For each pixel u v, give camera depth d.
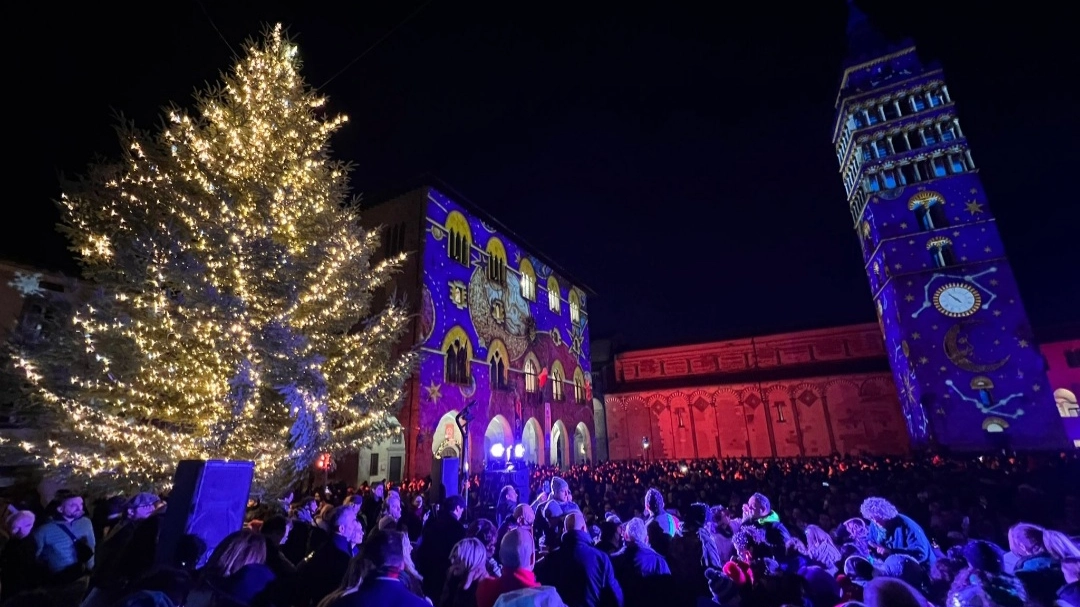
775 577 6.21
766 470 27.36
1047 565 5.31
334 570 6.00
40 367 12.69
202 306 13.12
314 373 15.07
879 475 24.22
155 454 13.51
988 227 43.88
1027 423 38.34
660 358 68.19
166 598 3.54
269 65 17.84
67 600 6.29
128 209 14.80
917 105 50.16
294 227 16.83
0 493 15.12
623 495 22.61
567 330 56.31
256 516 13.92
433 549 8.30
